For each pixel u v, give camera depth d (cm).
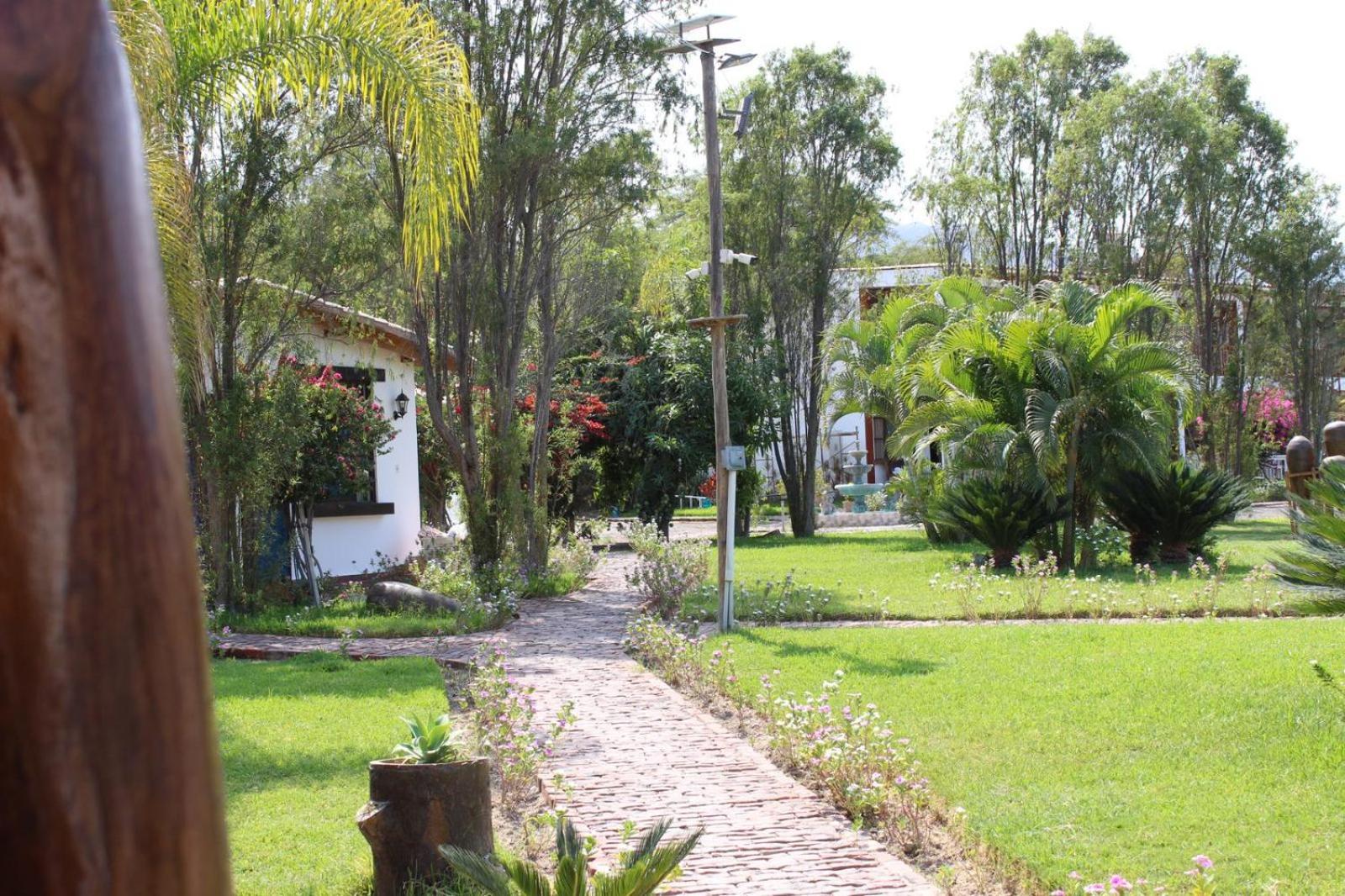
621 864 362
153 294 64
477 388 1708
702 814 604
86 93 61
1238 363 3694
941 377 2008
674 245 2853
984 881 508
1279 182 3575
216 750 67
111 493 61
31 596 58
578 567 1877
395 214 1470
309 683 963
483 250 1605
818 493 3666
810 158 2759
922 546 2353
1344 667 902
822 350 2733
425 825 455
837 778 632
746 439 2825
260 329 1417
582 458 2534
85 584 60
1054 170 3123
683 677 998
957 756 692
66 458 59
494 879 357
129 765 61
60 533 59
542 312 1803
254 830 555
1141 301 1861
